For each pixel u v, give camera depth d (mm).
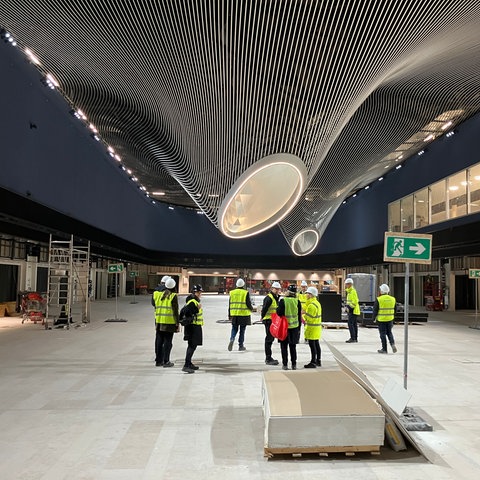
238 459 4582
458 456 4719
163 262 44719
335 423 4605
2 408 6309
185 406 6434
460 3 13125
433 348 12406
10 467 4340
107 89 19156
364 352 11617
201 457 4617
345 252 42031
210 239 46594
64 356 10516
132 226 37688
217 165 19281
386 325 11438
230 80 15828
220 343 12922
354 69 15438
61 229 21828
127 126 23672
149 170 37438
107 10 13344
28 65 19422
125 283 48375
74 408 6312
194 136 18609
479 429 5570
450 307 29266
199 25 13938
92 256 31891
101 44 14984
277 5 13461
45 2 13297
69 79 19000
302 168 18531
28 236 21594
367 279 20109
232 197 19844
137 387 7559
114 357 10406
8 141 17625
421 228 29844
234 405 6496
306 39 14586
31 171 19672
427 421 5875
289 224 33094
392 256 6355
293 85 15984
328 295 17516
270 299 9773
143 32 14125
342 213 44344
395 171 34281
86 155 26703
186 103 17234
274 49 14883
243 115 17188
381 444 4602
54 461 4484
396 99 23219
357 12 13570
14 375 8461
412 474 4277
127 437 5168
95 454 4668
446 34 15086
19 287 24703
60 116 22953
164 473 4230
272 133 17625
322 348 12172
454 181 25922
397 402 5590
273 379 5773
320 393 5176
